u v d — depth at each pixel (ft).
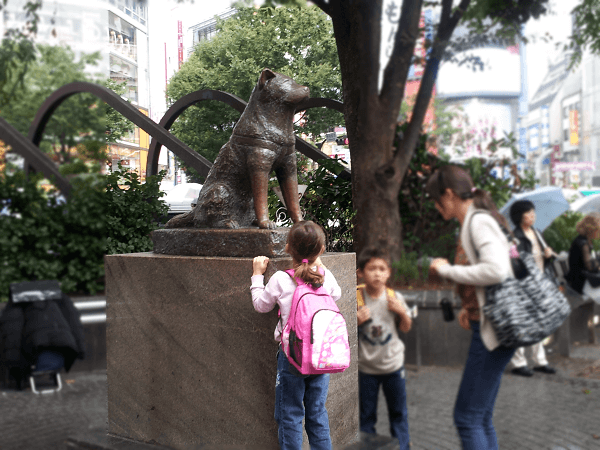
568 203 10.74
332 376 9.96
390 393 10.63
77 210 18.15
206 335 10.02
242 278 9.50
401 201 11.16
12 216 17.72
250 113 10.50
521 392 10.63
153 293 10.69
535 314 9.17
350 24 12.26
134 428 11.05
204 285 9.97
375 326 10.82
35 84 21.45
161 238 11.33
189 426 10.31
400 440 10.38
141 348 10.93
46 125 21.13
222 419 9.89
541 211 10.46
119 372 11.29
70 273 17.48
